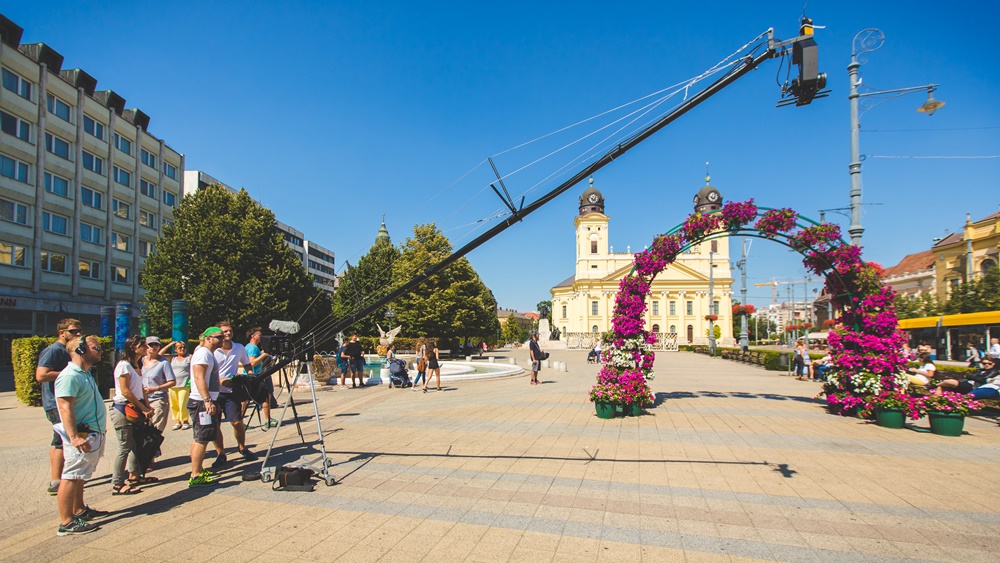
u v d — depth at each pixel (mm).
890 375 10711
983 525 5020
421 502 5676
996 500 5734
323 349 34156
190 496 5934
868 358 10938
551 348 78812
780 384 19203
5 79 31203
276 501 5738
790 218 11781
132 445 6188
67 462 4883
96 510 5344
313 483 6355
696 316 84562
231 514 5336
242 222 31141
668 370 27984
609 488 6160
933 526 4996
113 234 40375
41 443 8906
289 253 33219
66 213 35844
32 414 12406
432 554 4363
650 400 11539
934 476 6664
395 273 46344
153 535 4789
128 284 41688
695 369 28875
